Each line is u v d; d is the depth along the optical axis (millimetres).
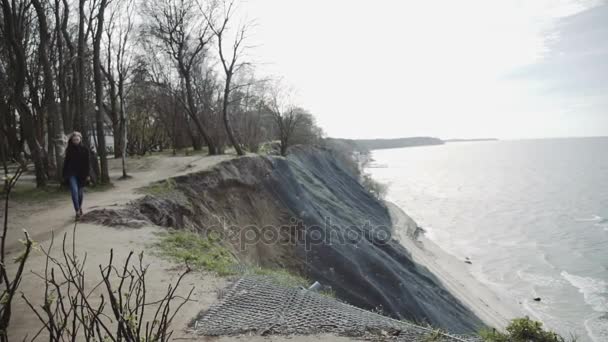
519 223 63000
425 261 34562
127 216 9469
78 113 14734
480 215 70062
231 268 6465
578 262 42469
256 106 44469
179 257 6684
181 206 13266
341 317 4582
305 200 26391
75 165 8781
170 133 44000
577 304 31641
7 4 13586
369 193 60188
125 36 29969
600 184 106000
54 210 10039
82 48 14742
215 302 4855
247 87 40031
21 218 9117
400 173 150875
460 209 75938
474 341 4961
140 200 11195
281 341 3902
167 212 11984
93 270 5684
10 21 13719
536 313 30109
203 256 7062
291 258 18906
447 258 41281
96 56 14578
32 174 19453
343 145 99062
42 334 3816
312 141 64312
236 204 19031
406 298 19719
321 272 18734
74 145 8727
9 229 8125
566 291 34375
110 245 7066
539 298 32594
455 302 24984
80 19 14641
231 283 5590
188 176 16234
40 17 13586
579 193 92875
